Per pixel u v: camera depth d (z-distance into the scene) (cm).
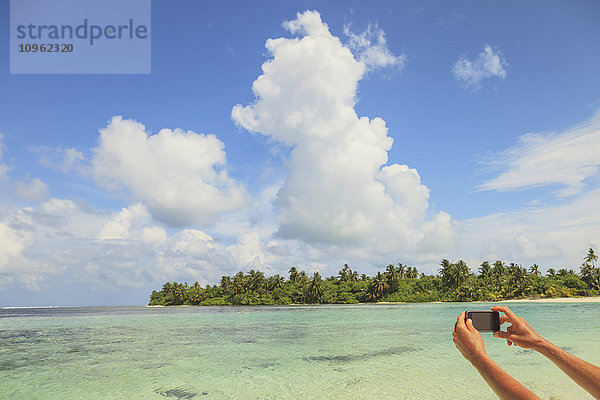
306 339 2102
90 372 1282
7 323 4153
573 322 2812
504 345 1631
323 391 987
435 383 1040
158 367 1345
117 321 4162
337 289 11619
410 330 2544
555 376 1057
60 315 6588
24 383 1150
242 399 938
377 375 1148
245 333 2519
